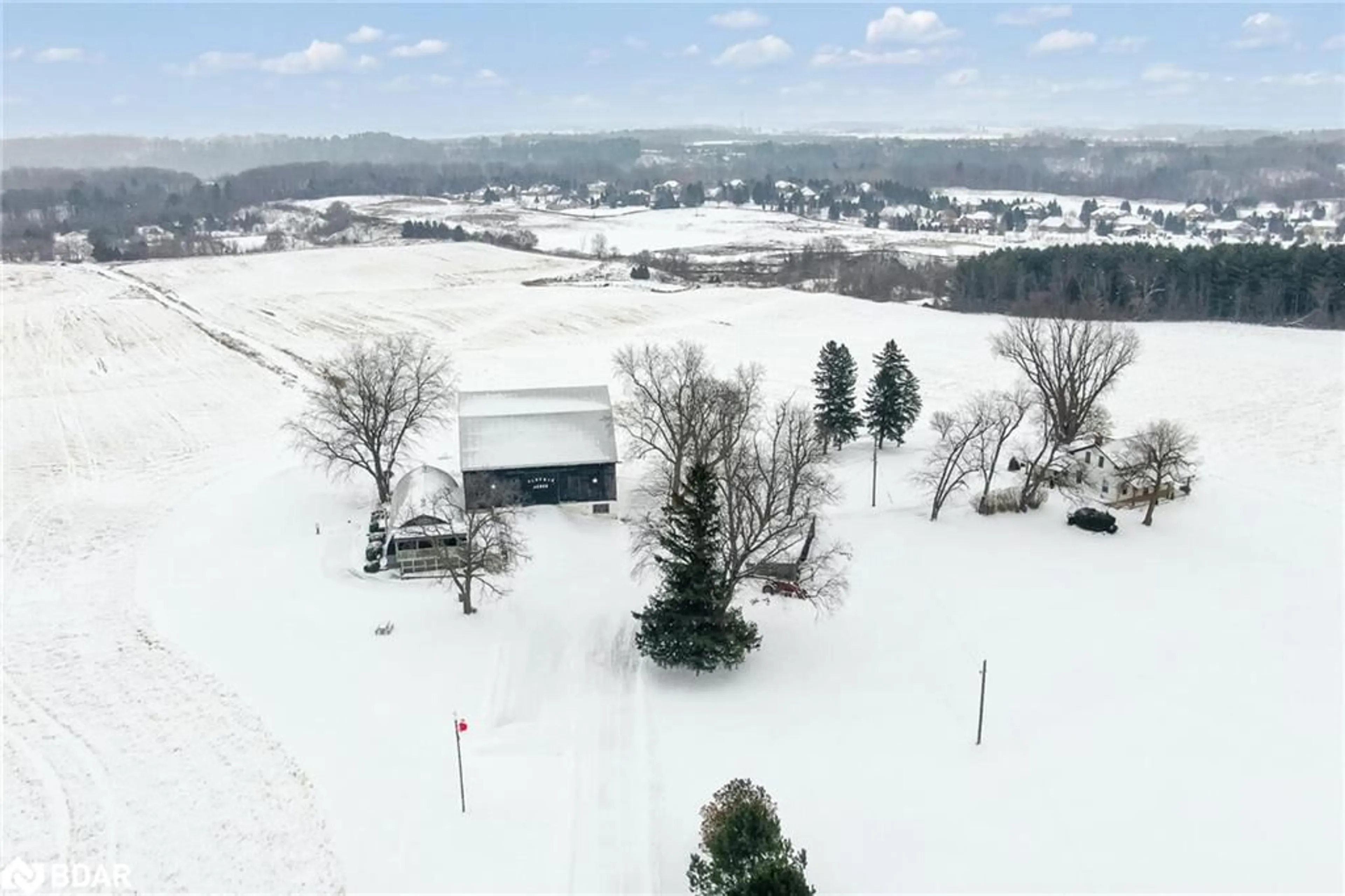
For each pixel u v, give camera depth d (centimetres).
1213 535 6119
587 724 3975
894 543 5931
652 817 3391
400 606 5003
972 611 5000
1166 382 9869
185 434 8375
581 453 6209
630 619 4894
